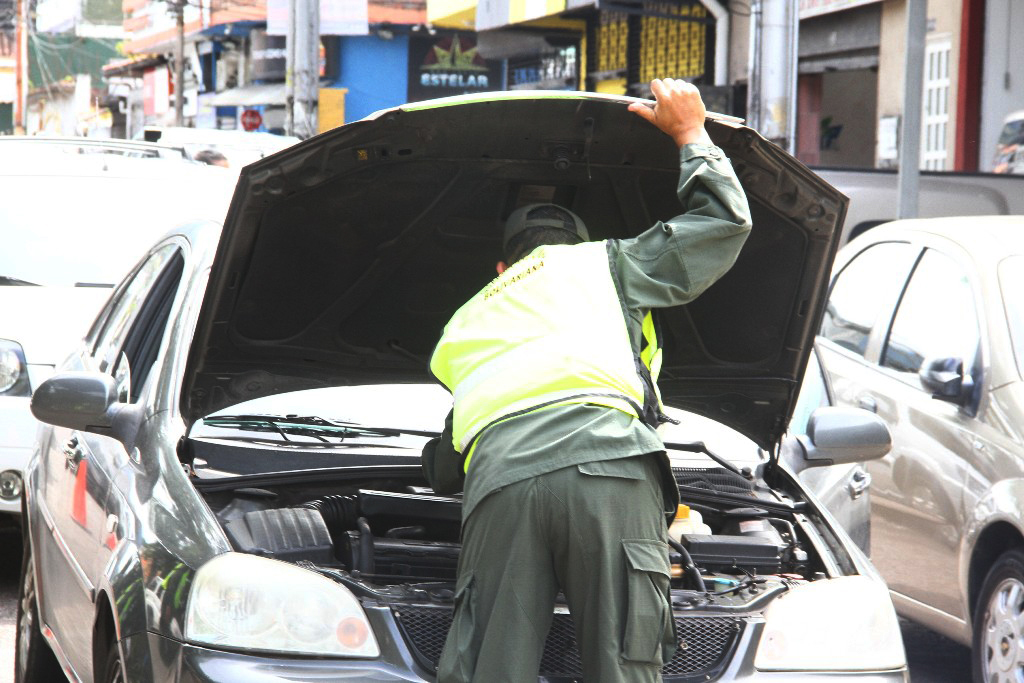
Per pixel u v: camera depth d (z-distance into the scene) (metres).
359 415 4.93
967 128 19.83
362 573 3.93
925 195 13.18
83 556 4.57
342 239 4.18
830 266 4.23
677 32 26.06
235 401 4.63
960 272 7.22
